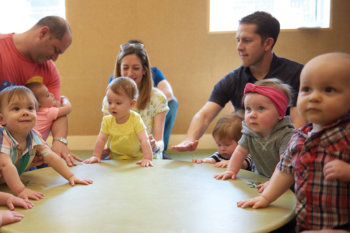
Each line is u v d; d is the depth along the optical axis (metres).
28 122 1.28
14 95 1.27
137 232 0.93
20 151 1.36
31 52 1.84
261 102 1.33
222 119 1.82
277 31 1.88
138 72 2.02
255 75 1.97
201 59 3.58
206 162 1.73
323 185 0.92
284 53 3.50
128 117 1.77
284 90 1.37
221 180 1.41
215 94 2.07
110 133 1.79
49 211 1.09
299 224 0.98
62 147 1.78
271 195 1.10
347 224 0.90
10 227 0.97
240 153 1.47
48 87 2.05
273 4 3.54
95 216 1.04
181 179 1.43
